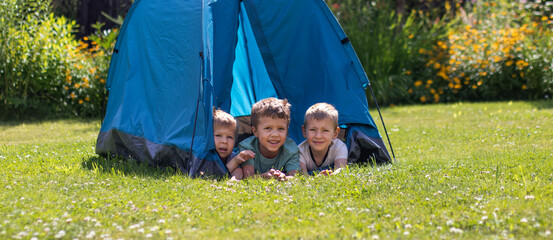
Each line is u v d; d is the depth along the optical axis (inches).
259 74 222.5
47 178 148.5
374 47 417.7
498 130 246.8
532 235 95.3
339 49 187.9
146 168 165.8
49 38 362.6
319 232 100.4
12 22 341.1
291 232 100.6
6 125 319.0
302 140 194.4
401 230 100.1
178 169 159.2
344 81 184.9
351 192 129.8
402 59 426.9
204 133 162.1
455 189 130.5
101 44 395.2
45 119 348.5
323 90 187.2
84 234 100.7
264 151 169.5
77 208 116.8
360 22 428.5
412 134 254.2
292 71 191.9
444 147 215.6
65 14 462.0
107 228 104.1
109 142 179.9
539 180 134.9
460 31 436.8
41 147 216.5
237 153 174.2
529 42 396.5
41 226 103.6
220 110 170.9
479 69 403.2
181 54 174.7
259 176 154.7
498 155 180.9
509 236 94.2
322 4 189.2
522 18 445.4
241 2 198.5
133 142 172.1
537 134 229.3
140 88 181.5
